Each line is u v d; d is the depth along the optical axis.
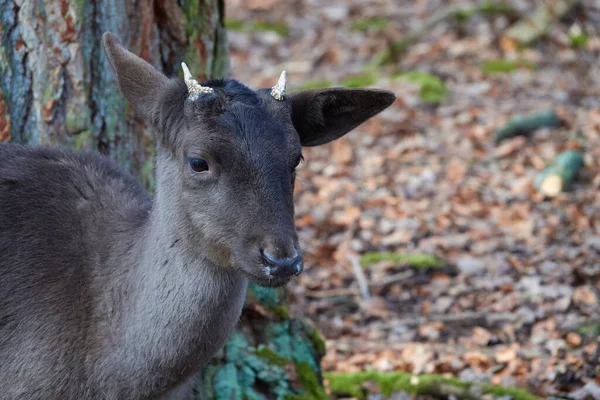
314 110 7.70
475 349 12.50
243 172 6.95
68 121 9.54
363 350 12.65
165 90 7.44
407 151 19.08
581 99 21.19
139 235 7.64
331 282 14.51
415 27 25.69
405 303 13.92
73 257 7.70
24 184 7.96
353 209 16.80
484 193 17.22
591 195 16.69
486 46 24.09
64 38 9.38
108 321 7.55
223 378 9.53
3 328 7.57
